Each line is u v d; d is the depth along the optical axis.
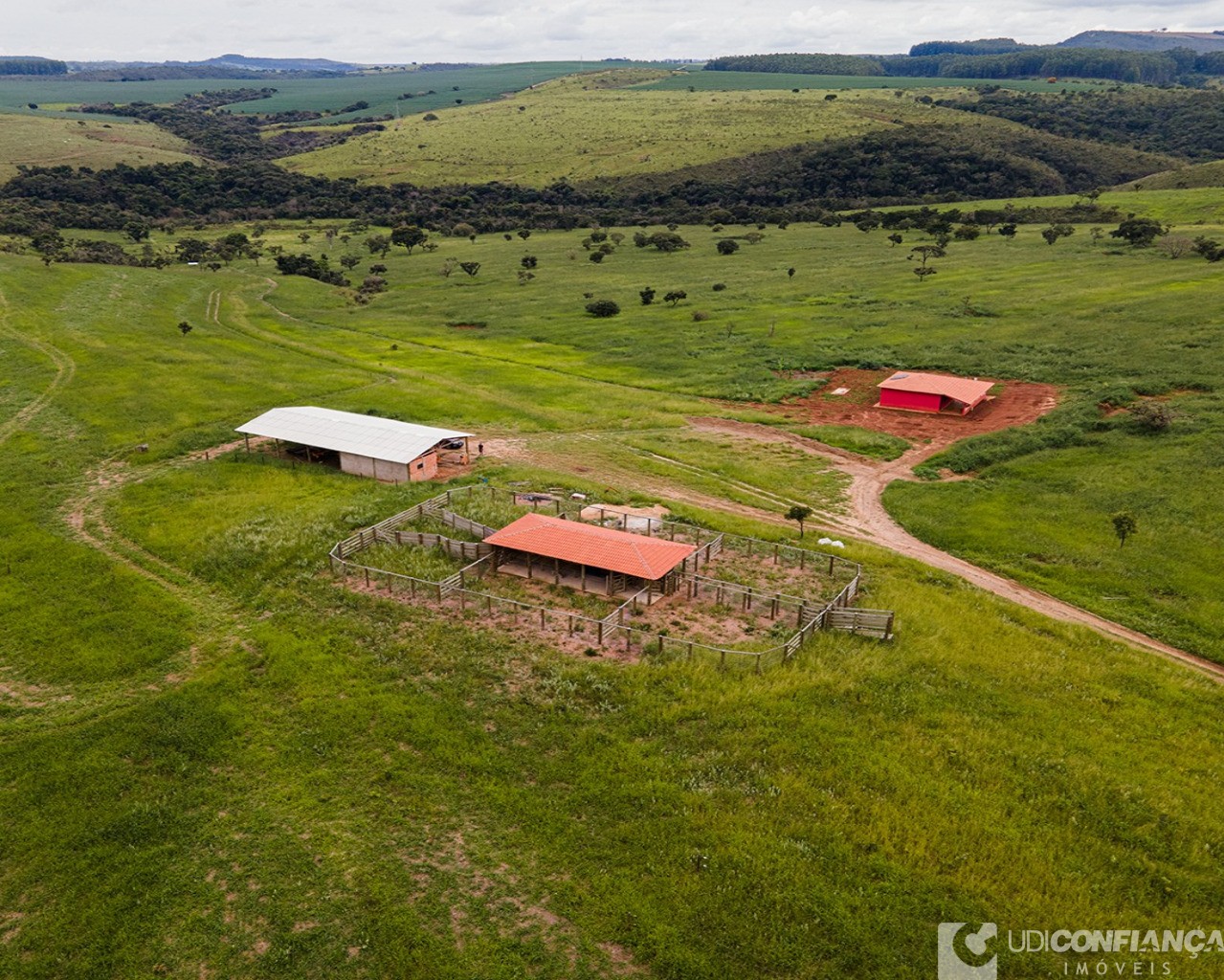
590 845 25.00
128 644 36.66
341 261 175.75
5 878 24.77
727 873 23.61
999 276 133.12
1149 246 144.62
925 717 30.69
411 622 37.84
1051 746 29.33
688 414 76.50
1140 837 25.05
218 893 23.77
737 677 33.09
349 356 98.81
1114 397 72.25
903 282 134.12
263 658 35.38
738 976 20.72
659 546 41.22
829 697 31.97
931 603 40.31
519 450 65.31
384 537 45.88
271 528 47.06
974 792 26.62
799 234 196.00
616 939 21.89
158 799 27.53
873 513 54.22
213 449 63.94
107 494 54.19
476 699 32.12
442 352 103.00
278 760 29.17
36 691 33.81
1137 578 44.09
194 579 42.94
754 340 104.19
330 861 24.61
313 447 63.94
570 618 37.44
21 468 57.53
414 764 28.73
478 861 24.52
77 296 115.75
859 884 23.16
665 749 29.09
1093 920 22.11
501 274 163.12
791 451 66.56
